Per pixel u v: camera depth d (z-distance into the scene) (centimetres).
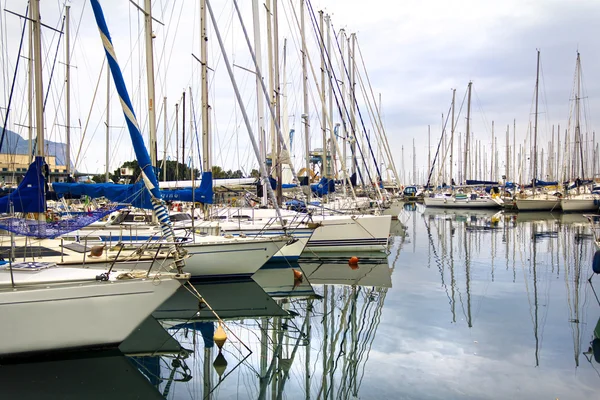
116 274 747
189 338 894
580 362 743
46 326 676
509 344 829
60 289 678
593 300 1131
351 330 935
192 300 1161
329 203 2231
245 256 1234
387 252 1917
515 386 661
